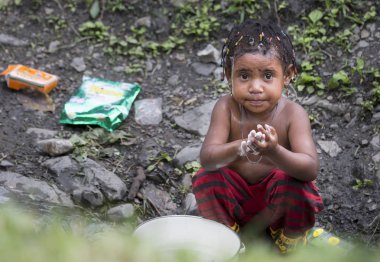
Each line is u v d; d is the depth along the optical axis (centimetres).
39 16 661
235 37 402
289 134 408
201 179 414
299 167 384
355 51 599
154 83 610
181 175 521
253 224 424
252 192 415
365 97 566
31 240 205
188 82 607
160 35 644
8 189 486
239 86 396
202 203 419
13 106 578
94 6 661
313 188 403
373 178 513
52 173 511
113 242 211
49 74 600
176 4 657
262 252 238
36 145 538
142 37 643
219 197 415
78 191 492
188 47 635
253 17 638
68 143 529
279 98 400
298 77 589
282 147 381
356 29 612
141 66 623
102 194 495
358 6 624
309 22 623
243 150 376
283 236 415
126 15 659
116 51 637
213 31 639
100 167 517
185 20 649
